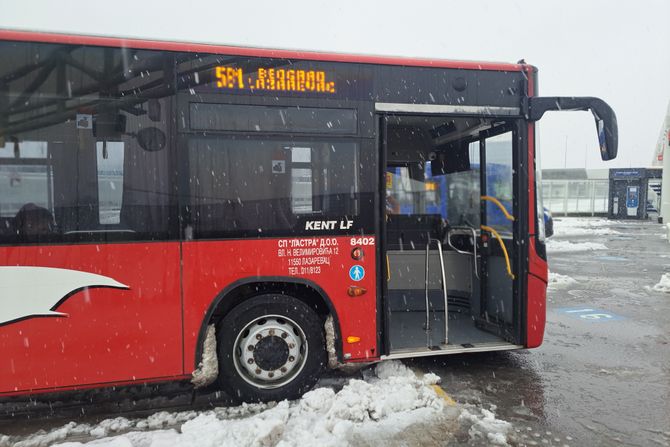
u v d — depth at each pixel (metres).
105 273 3.62
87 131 3.61
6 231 3.46
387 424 3.56
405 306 6.23
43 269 3.52
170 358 3.76
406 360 5.05
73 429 3.57
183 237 3.77
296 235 4.00
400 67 4.27
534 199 4.69
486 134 5.33
